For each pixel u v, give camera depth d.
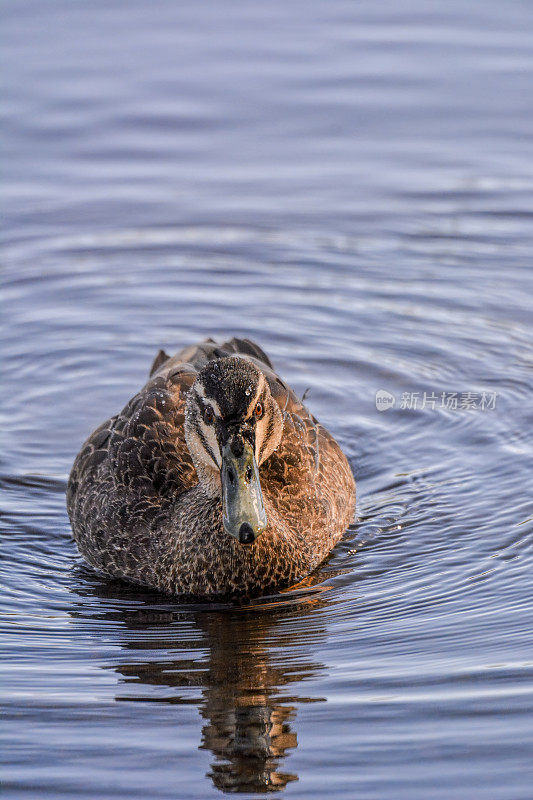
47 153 21.59
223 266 18.77
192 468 12.66
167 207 20.19
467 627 10.80
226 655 10.48
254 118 22.42
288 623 11.16
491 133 21.78
